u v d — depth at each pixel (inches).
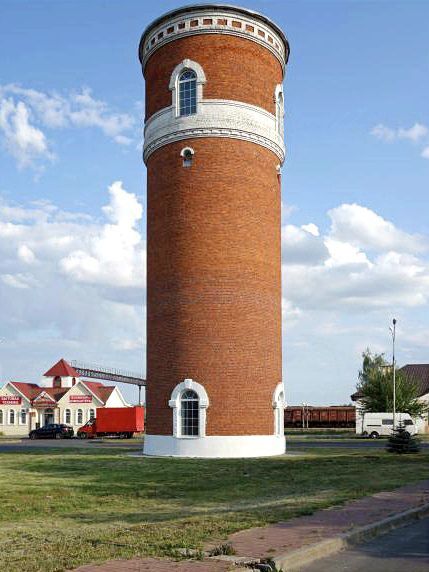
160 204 1326.3
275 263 1352.1
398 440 1363.2
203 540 462.3
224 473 955.3
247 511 597.3
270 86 1386.6
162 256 1306.6
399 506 631.2
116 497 723.4
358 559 436.1
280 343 1353.3
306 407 3243.1
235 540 463.5
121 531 498.0
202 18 1326.3
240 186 1295.5
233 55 1325.0
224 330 1246.9
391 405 2635.3
